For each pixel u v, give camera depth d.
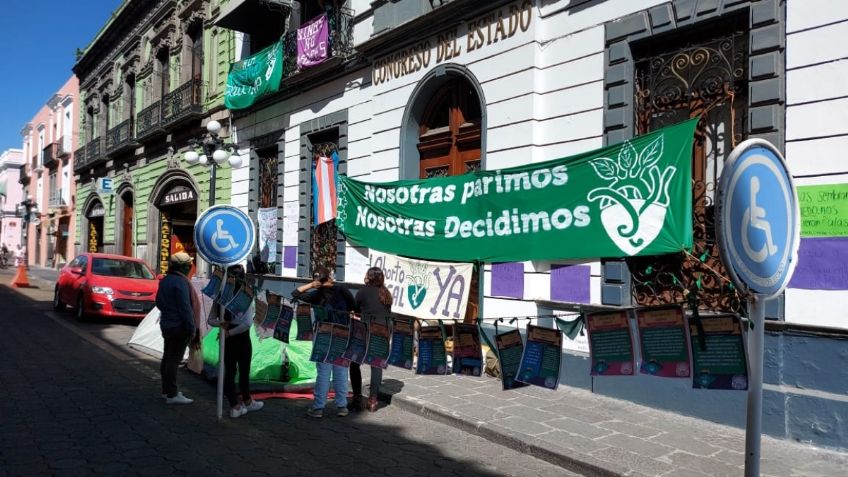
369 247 10.19
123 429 5.62
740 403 5.73
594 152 6.95
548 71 7.77
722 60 6.27
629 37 6.85
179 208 21.53
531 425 5.82
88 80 29.80
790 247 3.38
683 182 6.13
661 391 6.36
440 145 9.73
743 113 6.09
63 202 35.84
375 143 10.63
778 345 5.50
